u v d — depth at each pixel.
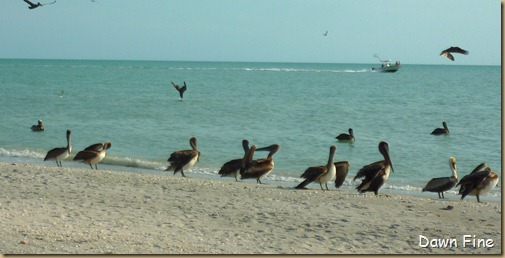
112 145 27.27
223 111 43.03
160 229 12.86
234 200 15.56
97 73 130.75
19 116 38.59
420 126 36.59
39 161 23.20
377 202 15.75
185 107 45.84
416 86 82.88
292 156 25.55
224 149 26.83
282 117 39.72
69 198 15.20
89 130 32.09
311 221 13.80
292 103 50.34
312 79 108.19
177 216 13.99
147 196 15.73
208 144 28.05
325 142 29.59
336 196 16.36
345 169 18.11
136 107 45.72
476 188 16.66
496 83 93.88
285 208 14.88
